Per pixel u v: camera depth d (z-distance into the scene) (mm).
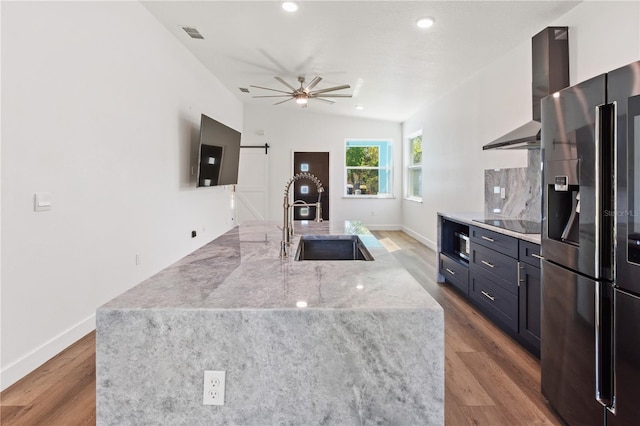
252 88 6516
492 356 2477
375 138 8586
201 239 5309
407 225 8180
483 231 3143
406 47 3998
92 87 2883
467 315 3256
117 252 3242
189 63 4738
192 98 4867
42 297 2408
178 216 4523
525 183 3566
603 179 1465
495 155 4188
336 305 1109
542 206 1934
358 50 4223
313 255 2455
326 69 4977
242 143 8352
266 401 1092
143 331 1080
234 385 1089
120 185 3277
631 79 1334
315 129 8461
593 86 1508
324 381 1092
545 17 3131
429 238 6590
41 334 2396
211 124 4996
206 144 4852
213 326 1083
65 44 2590
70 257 2662
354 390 1097
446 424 1779
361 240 2264
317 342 1088
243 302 1127
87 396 2037
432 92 5785
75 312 2717
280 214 8438
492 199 4230
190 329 1082
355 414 1099
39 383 2172
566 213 1875
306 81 5582
